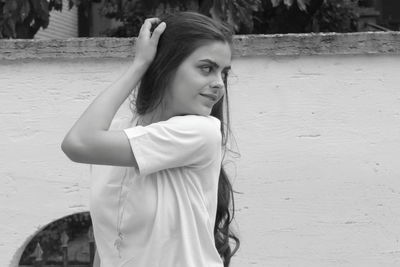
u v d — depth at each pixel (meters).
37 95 3.38
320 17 6.19
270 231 3.38
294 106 3.37
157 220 1.74
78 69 3.38
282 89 3.37
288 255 3.38
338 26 6.30
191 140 1.73
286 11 5.48
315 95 3.36
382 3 9.53
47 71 3.38
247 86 3.37
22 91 3.39
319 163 3.37
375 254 3.38
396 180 3.36
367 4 8.48
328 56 3.35
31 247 3.63
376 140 3.36
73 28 9.34
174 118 1.77
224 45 1.81
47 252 3.64
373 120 3.36
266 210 3.38
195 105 1.79
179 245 1.75
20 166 3.40
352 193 3.38
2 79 3.38
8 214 3.41
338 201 3.37
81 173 3.40
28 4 4.12
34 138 3.40
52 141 3.40
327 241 3.38
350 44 3.31
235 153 3.14
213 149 1.79
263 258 3.38
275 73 3.37
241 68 3.37
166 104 1.85
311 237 3.38
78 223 3.63
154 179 1.77
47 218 3.41
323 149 3.37
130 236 1.79
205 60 1.77
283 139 3.37
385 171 3.36
